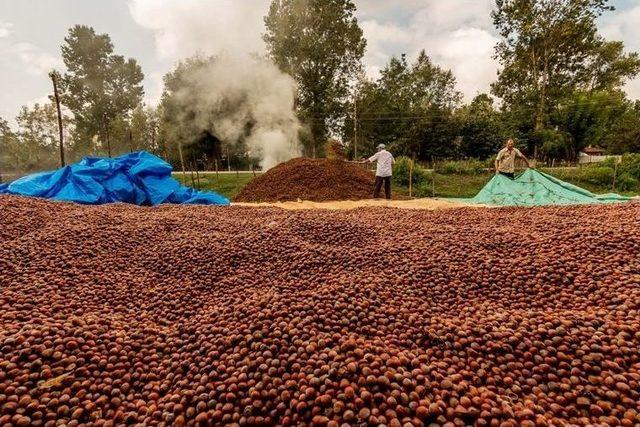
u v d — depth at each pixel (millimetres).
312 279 3492
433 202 10180
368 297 3049
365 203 10359
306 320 2621
